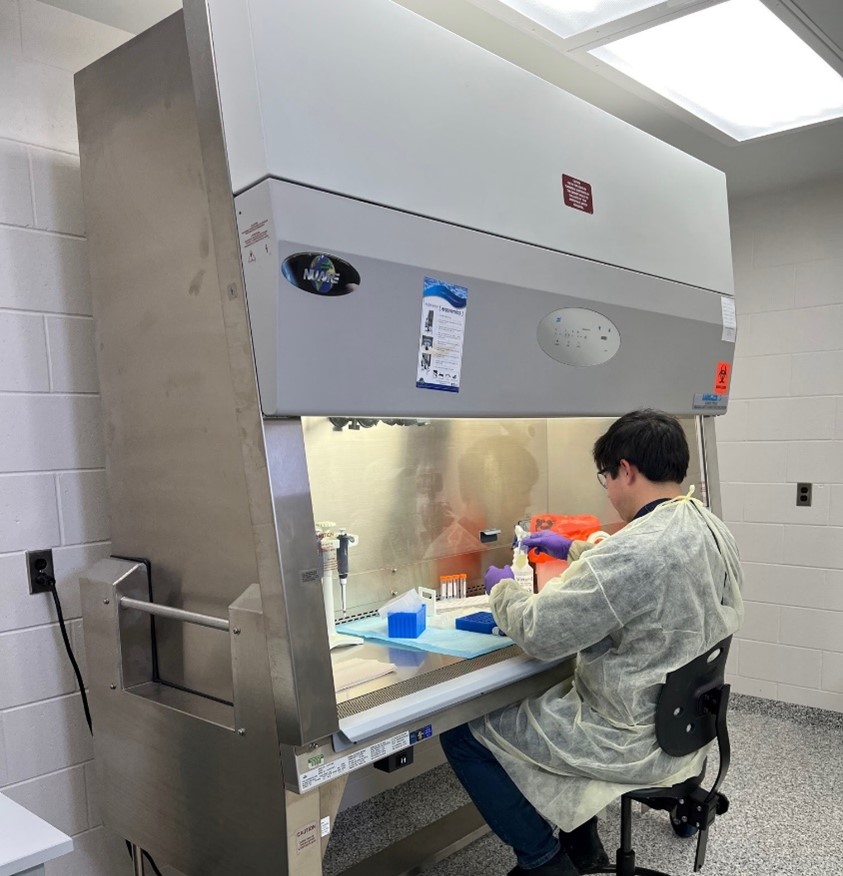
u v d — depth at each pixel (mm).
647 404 2129
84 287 1839
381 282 1354
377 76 1361
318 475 1986
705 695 1697
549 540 2107
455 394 1571
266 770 1321
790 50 2002
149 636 1681
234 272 1255
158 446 1599
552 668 1732
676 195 2146
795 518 3387
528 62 2156
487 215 1560
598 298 1841
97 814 1867
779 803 2652
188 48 1312
